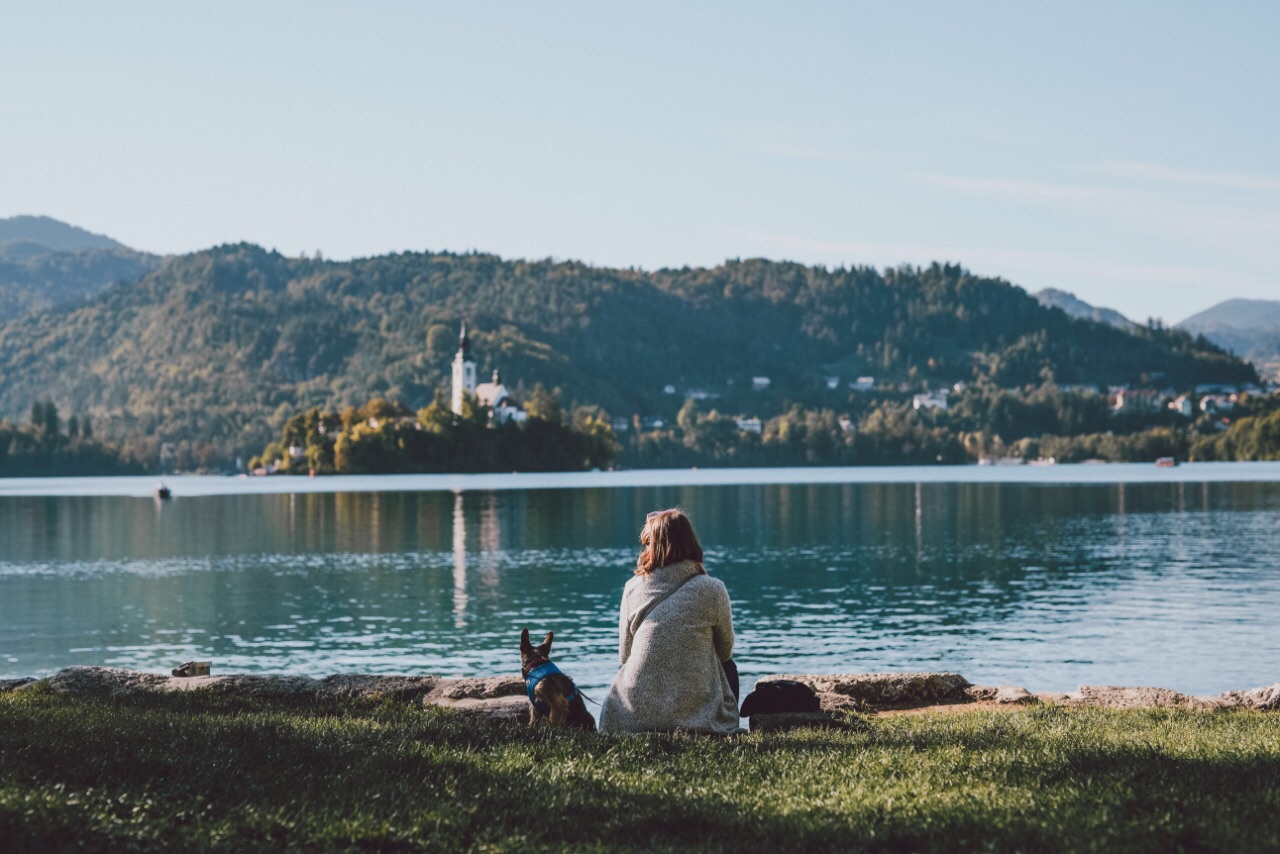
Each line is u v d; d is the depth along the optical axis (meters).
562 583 52.88
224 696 14.10
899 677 15.31
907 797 8.02
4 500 147.50
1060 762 9.02
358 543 76.31
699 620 10.23
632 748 9.34
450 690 14.20
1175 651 33.94
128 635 38.88
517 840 7.20
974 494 140.25
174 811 7.67
